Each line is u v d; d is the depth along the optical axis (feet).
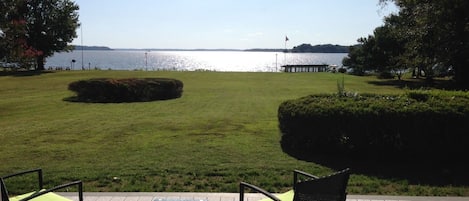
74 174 19.95
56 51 140.26
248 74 109.91
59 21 135.33
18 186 18.21
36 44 132.05
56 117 40.57
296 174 13.07
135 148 25.96
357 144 22.38
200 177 19.65
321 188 9.41
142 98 55.62
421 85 87.97
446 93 24.38
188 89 71.61
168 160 22.79
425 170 20.54
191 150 25.22
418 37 64.39
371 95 26.50
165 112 43.96
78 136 30.17
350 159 22.54
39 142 28.07
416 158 21.84
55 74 107.04
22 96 61.93
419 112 21.08
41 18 132.57
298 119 24.08
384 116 21.54
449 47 59.00
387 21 106.11
